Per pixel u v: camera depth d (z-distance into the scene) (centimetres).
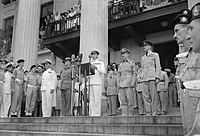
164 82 814
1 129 715
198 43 217
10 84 905
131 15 1345
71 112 847
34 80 972
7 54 2100
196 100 227
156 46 1540
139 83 848
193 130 216
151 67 698
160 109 748
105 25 1105
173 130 447
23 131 628
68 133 525
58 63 1847
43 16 2069
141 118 543
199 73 246
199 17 220
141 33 1493
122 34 1516
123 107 770
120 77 780
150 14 1295
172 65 1499
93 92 741
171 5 1245
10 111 943
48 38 1641
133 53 1559
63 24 1609
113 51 1628
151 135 464
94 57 770
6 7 2272
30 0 1349
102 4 1114
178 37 260
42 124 638
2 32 2175
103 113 923
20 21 1330
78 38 1538
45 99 846
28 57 1275
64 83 857
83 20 1105
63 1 1952
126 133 495
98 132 532
